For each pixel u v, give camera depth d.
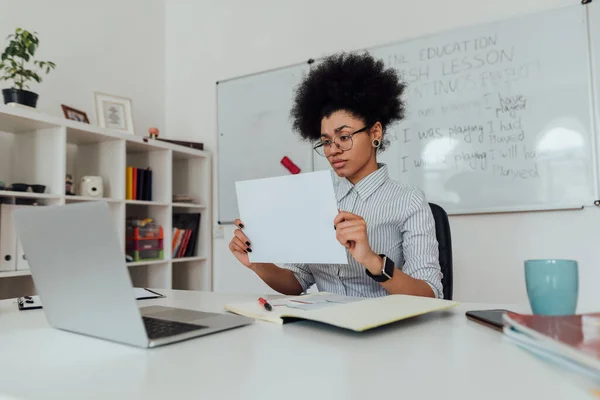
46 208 0.61
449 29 2.11
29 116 1.80
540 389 0.40
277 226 0.96
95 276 0.59
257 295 1.09
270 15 2.67
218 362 0.50
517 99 1.96
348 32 2.40
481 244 2.03
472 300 2.04
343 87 1.18
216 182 2.80
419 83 2.17
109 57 2.64
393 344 0.57
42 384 0.43
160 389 0.42
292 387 0.41
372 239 1.20
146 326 0.67
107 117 2.35
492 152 2.00
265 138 2.63
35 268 0.69
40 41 2.26
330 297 0.94
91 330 0.64
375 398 0.38
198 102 2.92
